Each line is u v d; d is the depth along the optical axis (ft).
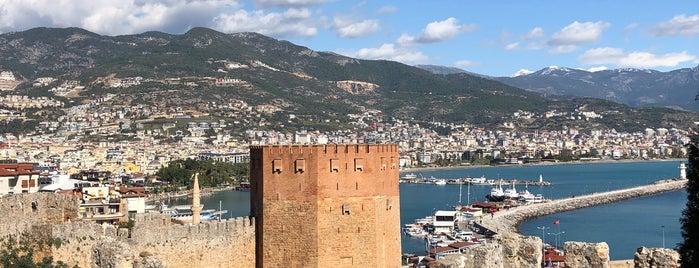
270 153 279.08
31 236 234.17
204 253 259.80
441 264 195.31
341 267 276.62
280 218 278.05
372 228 280.31
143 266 203.82
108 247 209.87
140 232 238.07
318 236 273.95
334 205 276.21
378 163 285.02
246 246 278.46
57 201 248.93
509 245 209.77
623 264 276.21
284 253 277.64
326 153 275.80
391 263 293.43
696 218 181.68
